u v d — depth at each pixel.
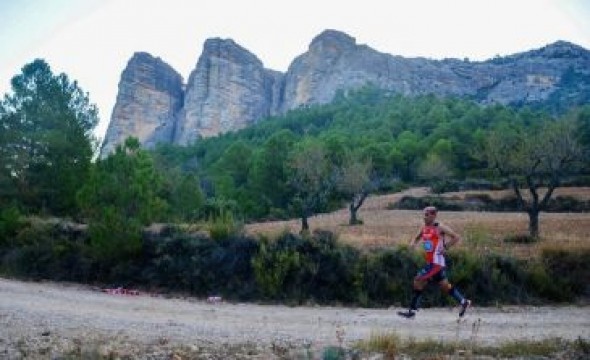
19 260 25.28
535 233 36.12
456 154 97.38
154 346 9.44
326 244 21.64
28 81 42.03
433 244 10.94
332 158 70.94
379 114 156.62
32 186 39.66
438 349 9.61
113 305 16.78
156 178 26.06
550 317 16.75
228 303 19.59
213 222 25.66
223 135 169.62
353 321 14.68
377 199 75.81
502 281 21.42
